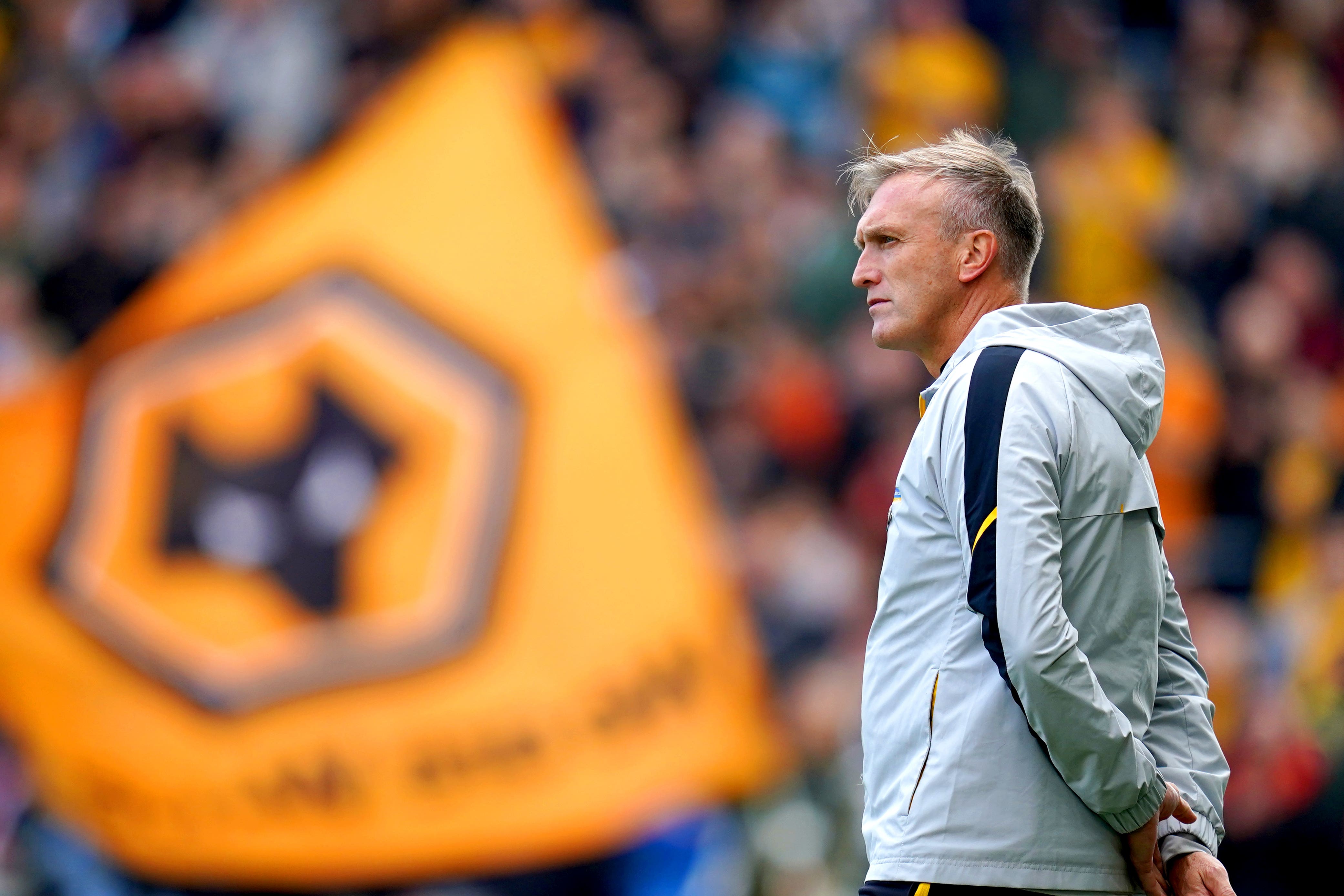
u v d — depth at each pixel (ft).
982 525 19.44
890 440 72.13
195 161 77.46
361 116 76.02
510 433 70.18
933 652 20.48
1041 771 19.61
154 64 79.71
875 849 20.56
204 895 66.49
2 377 73.15
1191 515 78.54
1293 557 77.87
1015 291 22.62
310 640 67.82
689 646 67.77
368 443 70.23
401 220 73.72
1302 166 92.94
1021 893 19.53
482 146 74.95
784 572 69.00
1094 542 19.92
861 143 81.82
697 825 65.67
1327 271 88.74
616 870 65.72
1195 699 22.04
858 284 23.27
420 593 68.13
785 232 76.64
